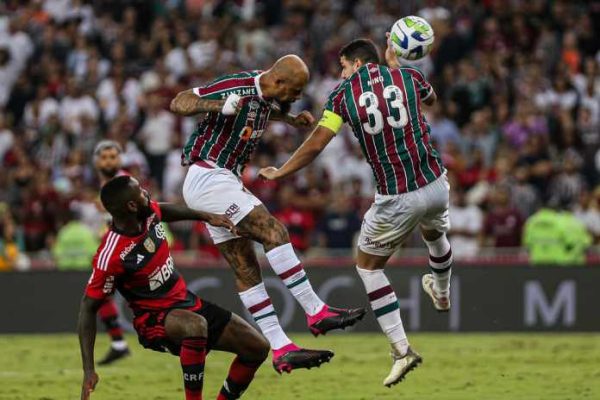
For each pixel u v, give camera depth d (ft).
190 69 197.26
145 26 214.28
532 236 154.20
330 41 199.62
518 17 202.90
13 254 158.92
